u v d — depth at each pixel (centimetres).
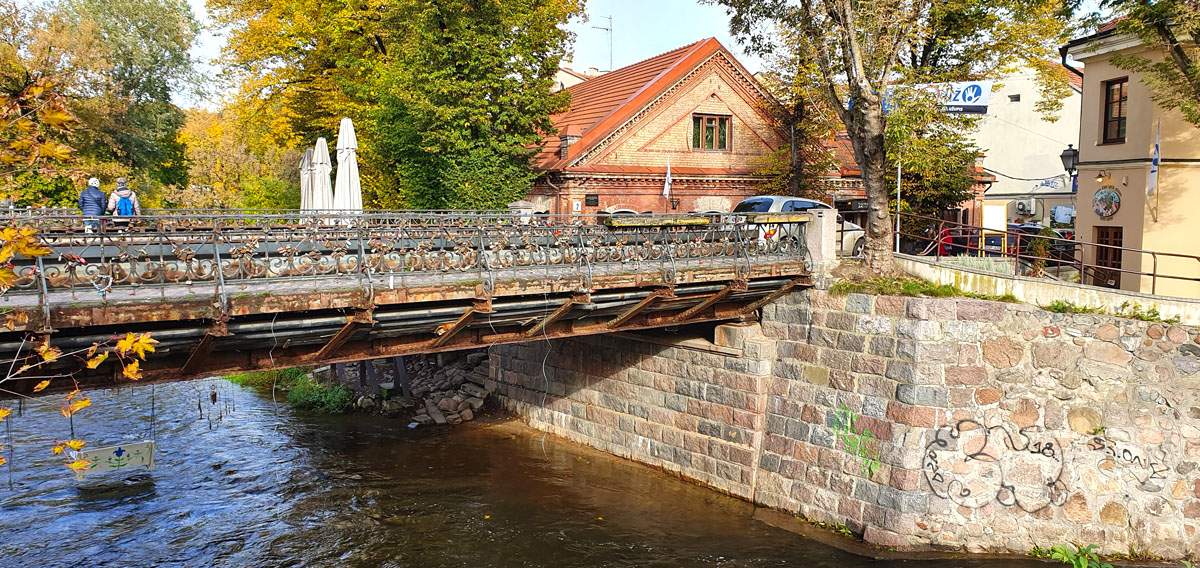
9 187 515
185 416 1792
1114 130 1702
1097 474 1170
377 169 2395
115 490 1341
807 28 1487
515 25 1933
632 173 2242
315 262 873
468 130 1964
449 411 1881
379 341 992
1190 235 1523
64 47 2656
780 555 1160
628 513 1312
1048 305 1223
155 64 3556
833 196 2611
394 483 1414
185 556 1099
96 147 3086
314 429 1730
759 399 1376
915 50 2086
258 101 2647
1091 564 1120
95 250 1079
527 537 1202
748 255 1307
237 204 3675
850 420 1263
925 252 1500
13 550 1102
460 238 988
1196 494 1145
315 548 1138
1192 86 1316
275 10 2448
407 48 1955
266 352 893
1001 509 1177
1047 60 2216
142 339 525
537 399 1827
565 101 2173
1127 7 1347
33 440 1588
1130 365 1170
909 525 1178
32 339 669
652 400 1554
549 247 1129
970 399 1188
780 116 2441
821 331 1320
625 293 1123
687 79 2334
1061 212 3000
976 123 2166
